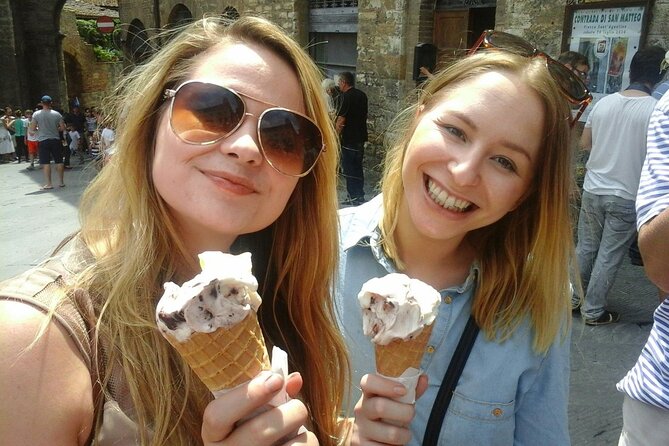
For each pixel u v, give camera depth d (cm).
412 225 167
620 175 407
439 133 151
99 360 107
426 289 117
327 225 145
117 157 126
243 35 128
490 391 158
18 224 812
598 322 432
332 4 1111
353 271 174
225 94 115
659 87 396
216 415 94
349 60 1109
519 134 146
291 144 125
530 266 162
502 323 160
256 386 94
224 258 100
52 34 2327
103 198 126
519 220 164
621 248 417
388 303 114
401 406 118
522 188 155
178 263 125
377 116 1007
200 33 128
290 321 148
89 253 116
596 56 635
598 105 426
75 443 100
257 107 121
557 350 167
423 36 907
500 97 146
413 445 161
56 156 1169
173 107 116
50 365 96
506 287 163
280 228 145
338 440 142
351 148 845
